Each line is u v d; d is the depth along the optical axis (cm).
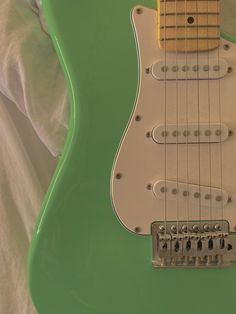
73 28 33
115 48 33
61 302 34
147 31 33
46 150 41
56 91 39
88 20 33
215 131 34
